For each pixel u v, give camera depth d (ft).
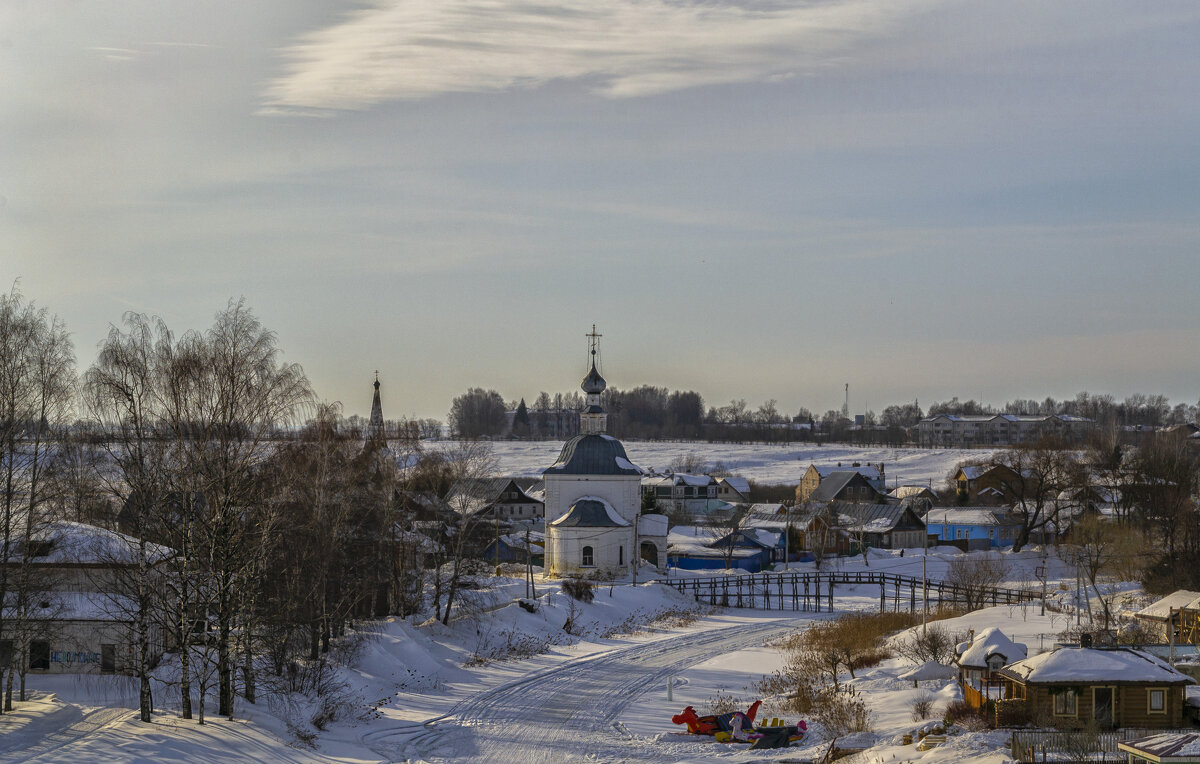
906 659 232.32
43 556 187.52
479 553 294.05
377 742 180.24
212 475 159.43
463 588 292.20
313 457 199.41
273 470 173.99
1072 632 238.48
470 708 207.00
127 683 185.47
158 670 193.77
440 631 263.29
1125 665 155.74
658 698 218.38
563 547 382.63
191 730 160.45
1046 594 334.24
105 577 185.06
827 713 191.83
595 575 378.94
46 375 169.07
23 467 168.55
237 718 170.91
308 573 193.88
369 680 214.48
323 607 197.16
